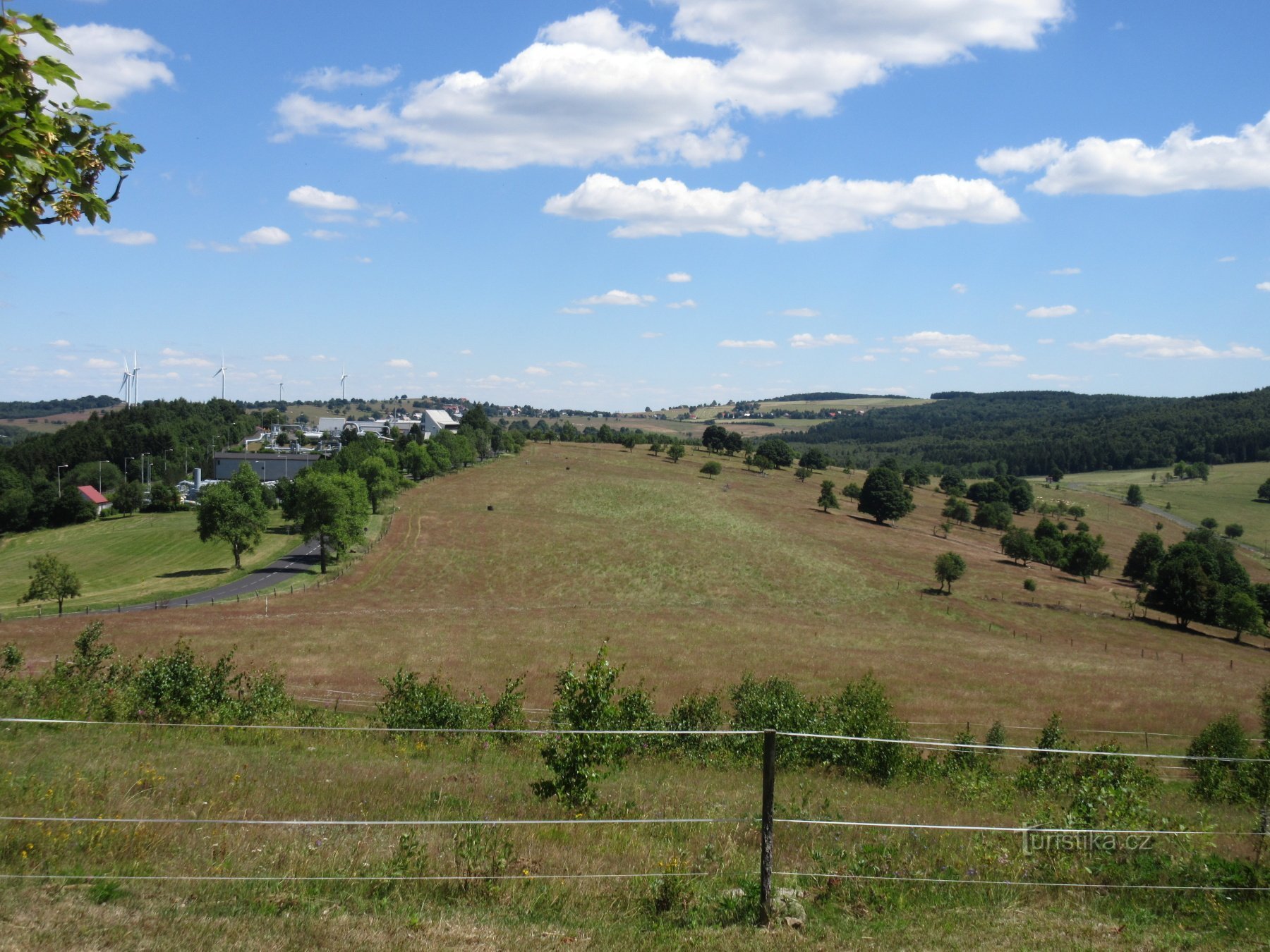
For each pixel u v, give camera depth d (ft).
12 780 32.40
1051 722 77.20
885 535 382.22
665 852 30.25
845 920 25.36
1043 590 302.86
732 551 328.08
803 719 73.46
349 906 23.26
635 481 471.21
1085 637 239.71
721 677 150.51
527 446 618.03
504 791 40.09
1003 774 64.85
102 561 291.79
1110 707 141.69
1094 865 31.63
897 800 49.88
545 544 323.37
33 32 15.51
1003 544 359.87
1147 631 253.65
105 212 17.60
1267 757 54.24
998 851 32.65
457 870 26.07
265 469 554.87
